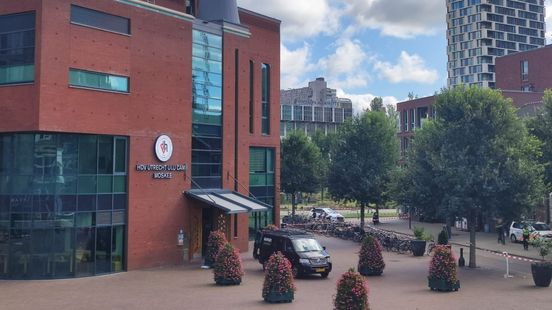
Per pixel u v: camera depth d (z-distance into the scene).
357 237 40.62
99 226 26.02
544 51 79.62
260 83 38.09
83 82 25.44
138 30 27.83
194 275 25.88
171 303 19.47
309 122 161.88
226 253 23.33
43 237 24.67
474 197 27.45
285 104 157.88
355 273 16.69
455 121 28.41
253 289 22.17
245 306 18.91
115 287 22.78
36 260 24.56
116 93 26.73
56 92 24.28
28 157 24.78
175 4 34.16
